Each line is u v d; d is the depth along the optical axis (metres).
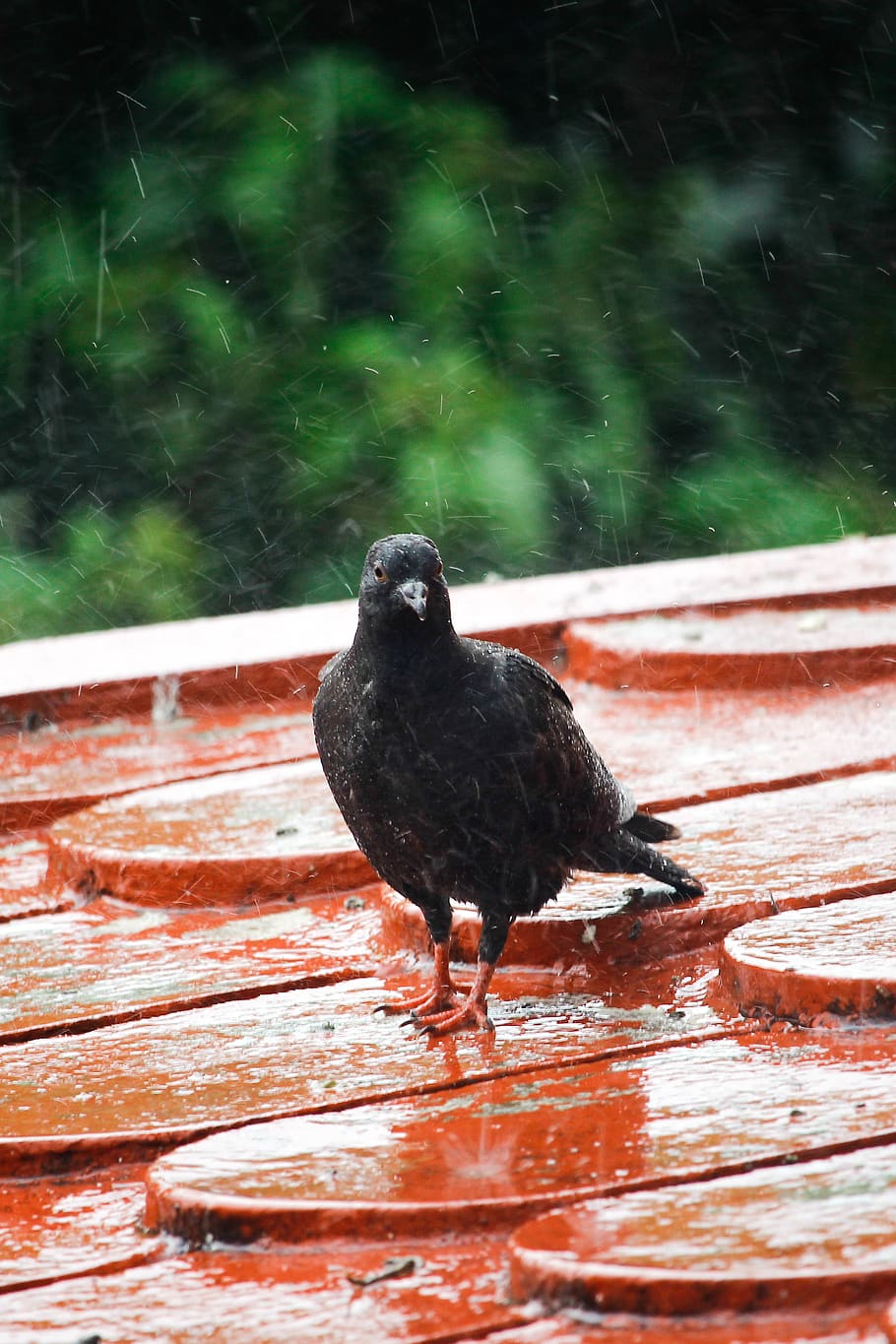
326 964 7.95
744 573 15.30
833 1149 5.17
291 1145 5.62
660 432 29.73
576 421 28.30
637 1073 6.11
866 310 30.64
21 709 12.43
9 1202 5.67
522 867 7.03
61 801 10.67
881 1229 4.53
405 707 6.67
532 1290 4.52
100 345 27.12
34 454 27.33
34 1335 4.66
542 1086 6.10
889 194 30.91
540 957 7.63
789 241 30.53
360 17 29.61
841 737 10.95
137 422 27.27
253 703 12.92
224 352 27.14
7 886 9.59
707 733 11.38
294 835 9.35
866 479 29.91
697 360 29.78
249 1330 4.57
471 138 28.95
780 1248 4.45
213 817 9.84
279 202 27.67
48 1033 7.18
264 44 29.03
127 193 27.70
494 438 26.81
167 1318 4.69
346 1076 6.40
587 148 30.48
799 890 7.78
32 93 28.08
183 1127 5.91
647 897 7.81
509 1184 5.14
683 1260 4.42
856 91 31.59
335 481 26.89
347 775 6.91
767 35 31.56
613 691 12.80
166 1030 7.16
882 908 7.35
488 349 28.28
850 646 12.27
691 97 31.23
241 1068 6.58
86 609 26.50
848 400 30.48
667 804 9.55
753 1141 5.27
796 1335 4.21
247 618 15.12
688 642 12.77
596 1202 4.88
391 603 6.50
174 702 12.75
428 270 28.09
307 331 27.50
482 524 26.42
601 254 29.20
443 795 6.76
